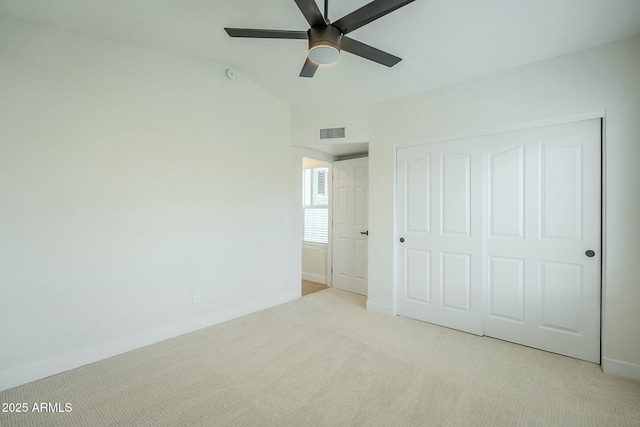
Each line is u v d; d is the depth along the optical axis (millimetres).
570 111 2209
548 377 2010
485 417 1628
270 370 2098
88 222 2209
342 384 1932
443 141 2854
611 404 1731
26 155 1970
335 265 4359
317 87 3176
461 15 1934
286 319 3076
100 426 1564
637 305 1976
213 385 1924
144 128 2486
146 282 2498
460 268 2783
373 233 3311
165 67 2617
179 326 2695
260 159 3367
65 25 2090
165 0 1911
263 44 2521
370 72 2744
